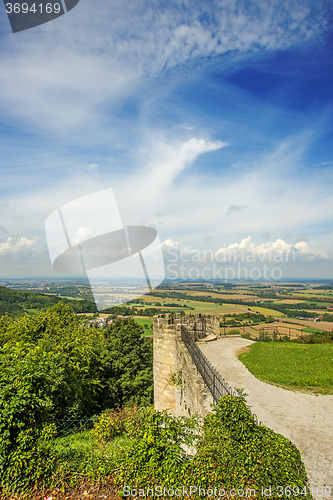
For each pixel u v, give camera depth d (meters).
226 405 6.72
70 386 17.91
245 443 6.13
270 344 18.45
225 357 15.94
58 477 6.54
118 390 31.94
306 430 8.58
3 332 24.66
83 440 9.43
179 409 14.81
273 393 11.22
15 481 6.25
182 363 14.23
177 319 19.78
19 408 6.79
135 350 34.34
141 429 7.26
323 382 11.97
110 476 6.65
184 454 6.54
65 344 21.98
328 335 26.20
